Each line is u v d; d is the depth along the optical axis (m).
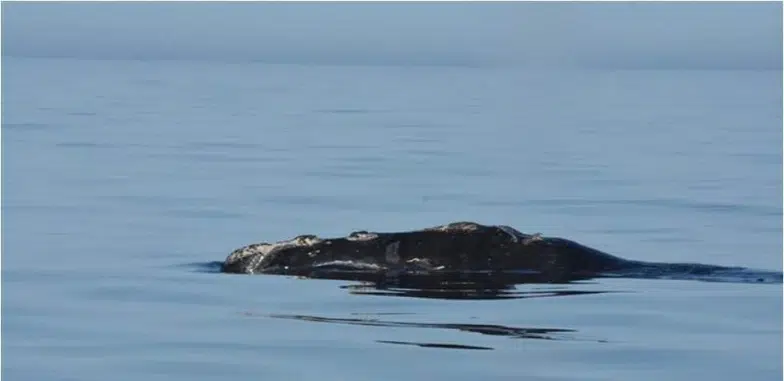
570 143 191.12
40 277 77.25
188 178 137.25
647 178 141.12
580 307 66.12
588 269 74.38
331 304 66.88
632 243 94.00
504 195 123.88
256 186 129.62
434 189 128.38
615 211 112.56
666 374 54.22
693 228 101.88
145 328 62.91
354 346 58.44
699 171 149.12
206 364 56.03
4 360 57.31
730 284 72.38
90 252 87.06
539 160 162.38
